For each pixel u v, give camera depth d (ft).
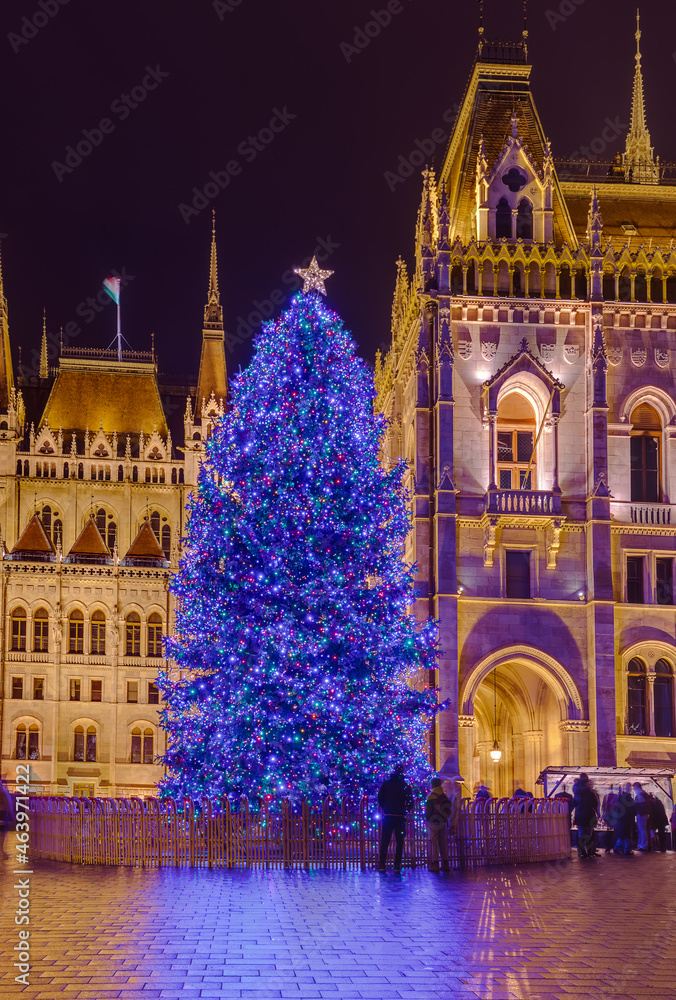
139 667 291.38
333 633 133.90
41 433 324.19
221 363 346.13
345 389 147.64
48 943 58.03
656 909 72.54
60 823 110.32
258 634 133.28
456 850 104.47
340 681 133.08
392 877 92.99
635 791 136.56
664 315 187.73
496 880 90.94
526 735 194.90
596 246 186.60
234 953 55.77
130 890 81.71
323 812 103.04
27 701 282.77
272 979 49.88
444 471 177.78
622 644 179.42
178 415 353.72
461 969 52.42
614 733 173.37
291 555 135.64
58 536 292.61
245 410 147.13
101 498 322.75
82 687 287.69
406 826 104.83
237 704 132.26
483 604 176.96
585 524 180.55
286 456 139.23
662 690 180.45
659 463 187.11
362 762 132.36
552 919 67.62
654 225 207.82
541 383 183.11
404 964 53.47
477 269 185.68
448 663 172.24
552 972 51.83
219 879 90.53
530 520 176.96
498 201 192.75
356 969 52.24
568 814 123.34
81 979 49.26
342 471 140.97
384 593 142.51
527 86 203.62
